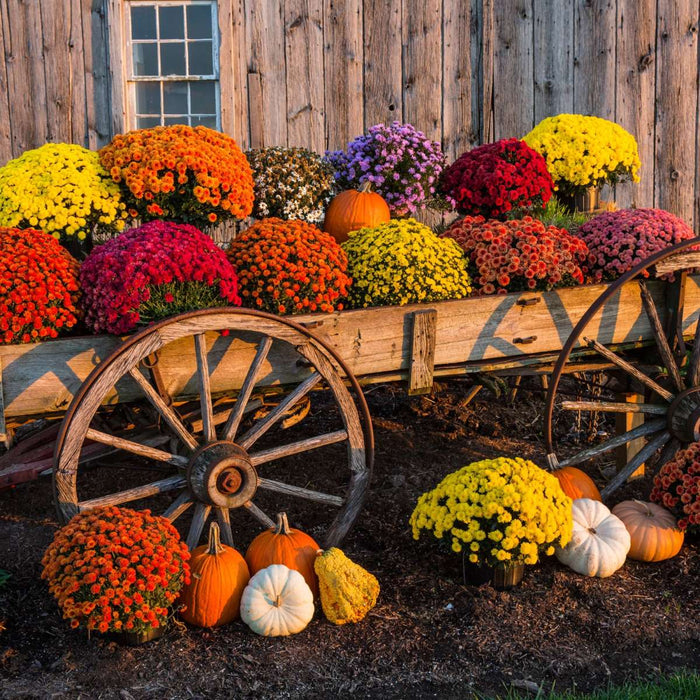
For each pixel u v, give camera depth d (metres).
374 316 3.96
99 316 3.55
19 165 4.39
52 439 4.02
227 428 3.62
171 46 7.25
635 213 4.76
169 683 3.01
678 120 7.49
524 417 5.68
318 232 4.17
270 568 3.36
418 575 3.76
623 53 7.38
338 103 7.19
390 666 3.16
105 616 3.02
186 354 3.66
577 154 5.80
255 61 7.07
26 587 3.59
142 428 3.90
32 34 6.96
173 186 4.28
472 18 7.23
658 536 3.90
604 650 3.28
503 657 3.22
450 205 5.45
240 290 3.96
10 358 3.40
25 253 3.58
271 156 5.06
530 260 4.30
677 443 4.49
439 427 5.46
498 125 7.37
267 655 3.18
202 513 3.58
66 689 2.95
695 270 4.55
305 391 3.76
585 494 4.13
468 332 4.18
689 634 3.38
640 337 4.58
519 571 3.66
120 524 3.20
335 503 3.85
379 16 7.13
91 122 7.09
